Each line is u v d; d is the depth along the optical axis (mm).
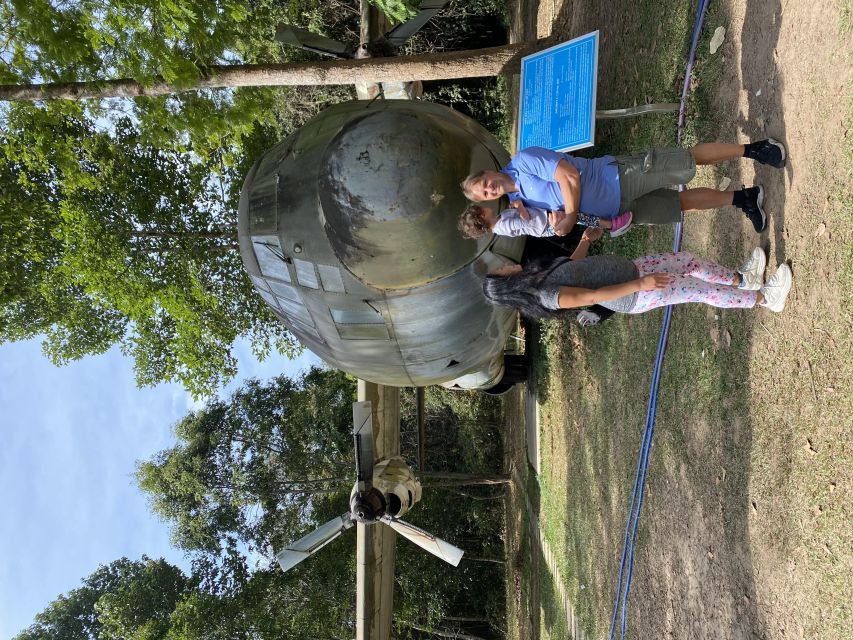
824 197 3348
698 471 4816
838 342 3234
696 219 5047
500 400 18734
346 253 4797
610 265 3703
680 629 5090
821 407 3369
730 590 4297
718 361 4543
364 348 5461
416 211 4531
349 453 20016
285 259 5191
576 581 8539
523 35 11641
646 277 3547
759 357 4012
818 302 3402
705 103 4836
